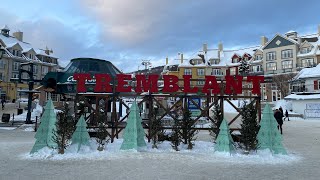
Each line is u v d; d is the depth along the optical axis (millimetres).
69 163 10234
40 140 11961
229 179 8250
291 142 16922
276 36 70812
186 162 10594
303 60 66500
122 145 12836
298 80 55312
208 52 84250
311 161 11172
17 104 50125
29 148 13281
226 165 10180
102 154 11867
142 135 13398
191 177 8406
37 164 10023
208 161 10844
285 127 27875
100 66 29016
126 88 15188
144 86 15047
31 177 8227
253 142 12258
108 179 8094
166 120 20672
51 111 12320
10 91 62375
